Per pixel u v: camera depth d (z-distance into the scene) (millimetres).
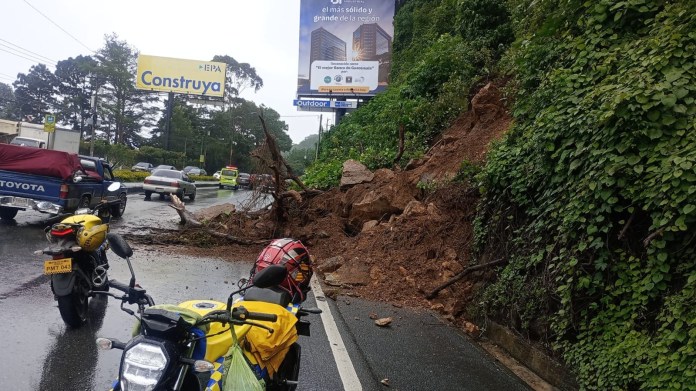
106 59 64312
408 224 10367
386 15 36000
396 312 7711
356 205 12344
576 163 5527
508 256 7293
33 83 64125
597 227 5176
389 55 35812
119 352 5375
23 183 12234
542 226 6242
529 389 5246
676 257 4551
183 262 10305
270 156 13523
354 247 10773
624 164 4938
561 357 5492
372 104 27703
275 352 3584
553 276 5793
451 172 11531
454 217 10109
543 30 7855
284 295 4219
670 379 3979
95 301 7078
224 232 13078
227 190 43562
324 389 4898
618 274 4945
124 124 64812
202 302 3586
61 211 12359
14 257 8945
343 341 6285
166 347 2771
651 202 4652
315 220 13398
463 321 7648
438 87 19188
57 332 5773
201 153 72875
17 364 4852
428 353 6078
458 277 7945
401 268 9203
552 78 6539
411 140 16703
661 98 4875
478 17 18391
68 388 4469
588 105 5652
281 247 4754
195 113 75375
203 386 2975
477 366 5785
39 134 39750
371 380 5195
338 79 36156
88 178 13469
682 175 4406
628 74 5402
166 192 25281
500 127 12430
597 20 6555
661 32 5539
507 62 13836
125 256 3861
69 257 5805
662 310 4375
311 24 36500
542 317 5941
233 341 3102
